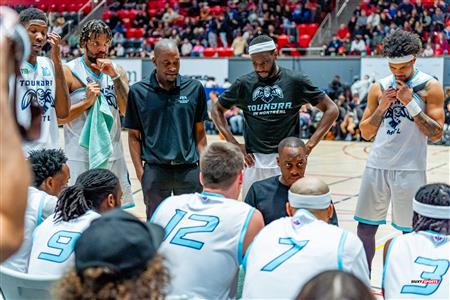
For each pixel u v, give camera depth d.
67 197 2.89
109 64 4.54
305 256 2.53
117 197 3.06
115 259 1.39
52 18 20.91
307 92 4.43
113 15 21.94
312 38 20.41
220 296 2.76
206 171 2.92
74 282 1.40
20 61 1.25
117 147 4.83
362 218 4.40
